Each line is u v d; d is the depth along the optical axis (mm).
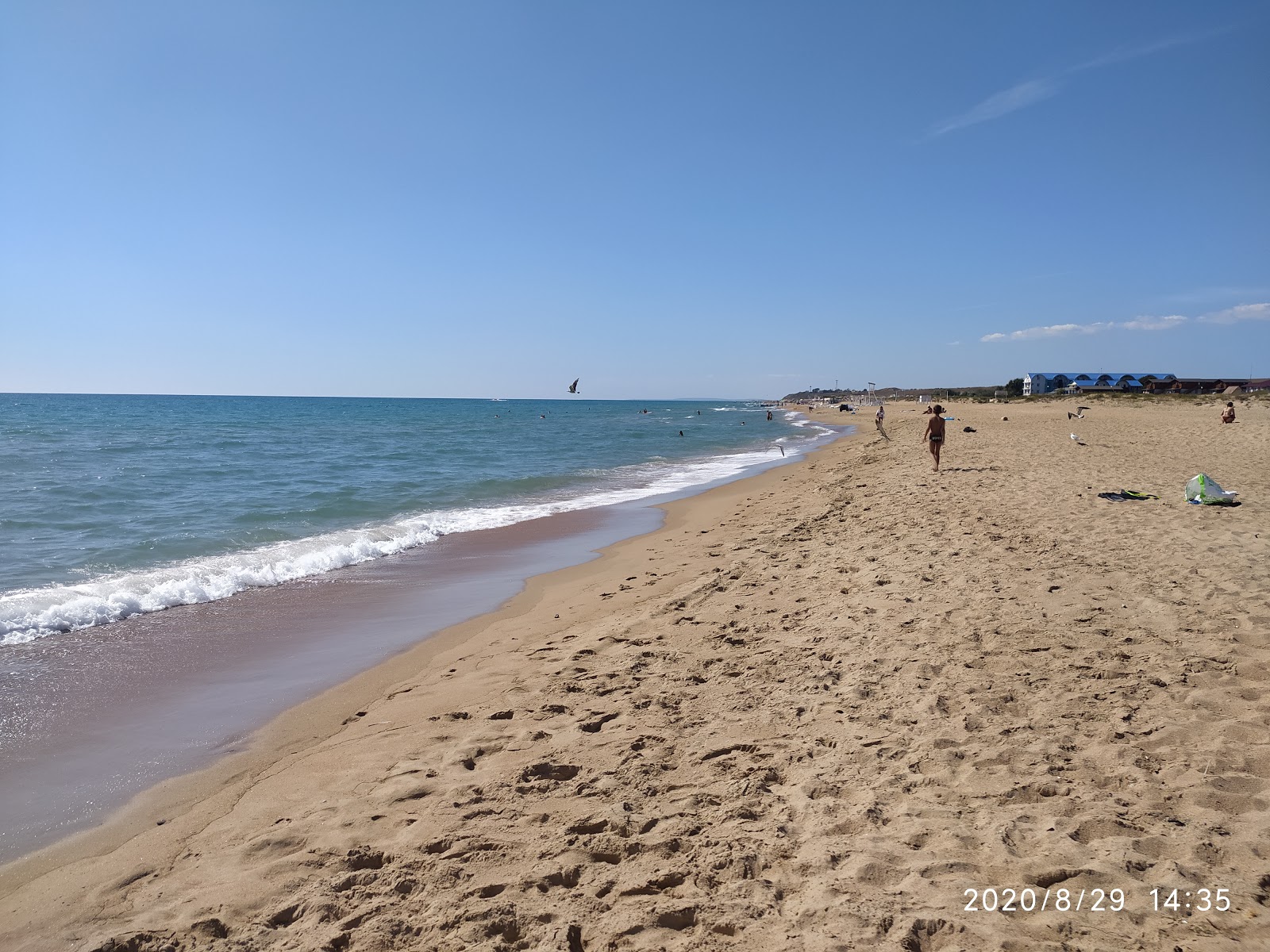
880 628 6484
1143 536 9156
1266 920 2717
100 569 10320
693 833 3668
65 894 3584
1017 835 3395
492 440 44188
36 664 6902
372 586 9961
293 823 4086
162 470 22828
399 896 3357
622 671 6094
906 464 20016
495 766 4582
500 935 3059
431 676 6562
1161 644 5590
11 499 15930
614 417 93938
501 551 12289
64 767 4965
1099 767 3955
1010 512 11297
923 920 2859
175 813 4375
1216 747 4043
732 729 4855
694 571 9852
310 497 17797
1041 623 6215
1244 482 14078
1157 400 65688
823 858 3344
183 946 3113
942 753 4242
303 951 3037
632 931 3000
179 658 7125
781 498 16578
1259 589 6715
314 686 6418
